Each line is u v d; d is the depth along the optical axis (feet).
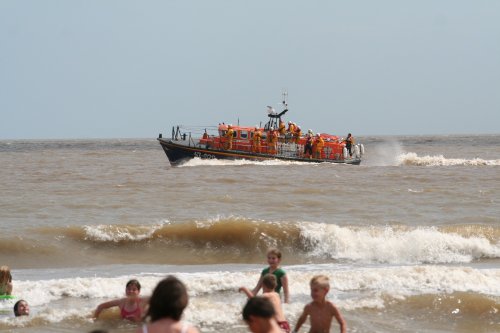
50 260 203.72
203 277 163.43
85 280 157.99
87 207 298.15
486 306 140.56
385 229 224.94
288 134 508.53
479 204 313.32
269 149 504.84
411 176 452.35
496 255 213.25
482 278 162.20
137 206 301.43
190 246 221.05
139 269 193.26
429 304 142.20
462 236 223.30
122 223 247.09
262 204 310.24
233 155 496.64
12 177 463.42
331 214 280.92
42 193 355.77
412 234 220.64
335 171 474.90
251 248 220.43
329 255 216.54
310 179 421.59
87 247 218.18
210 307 135.54
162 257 214.07
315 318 99.25
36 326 124.47
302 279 159.43
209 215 272.92
